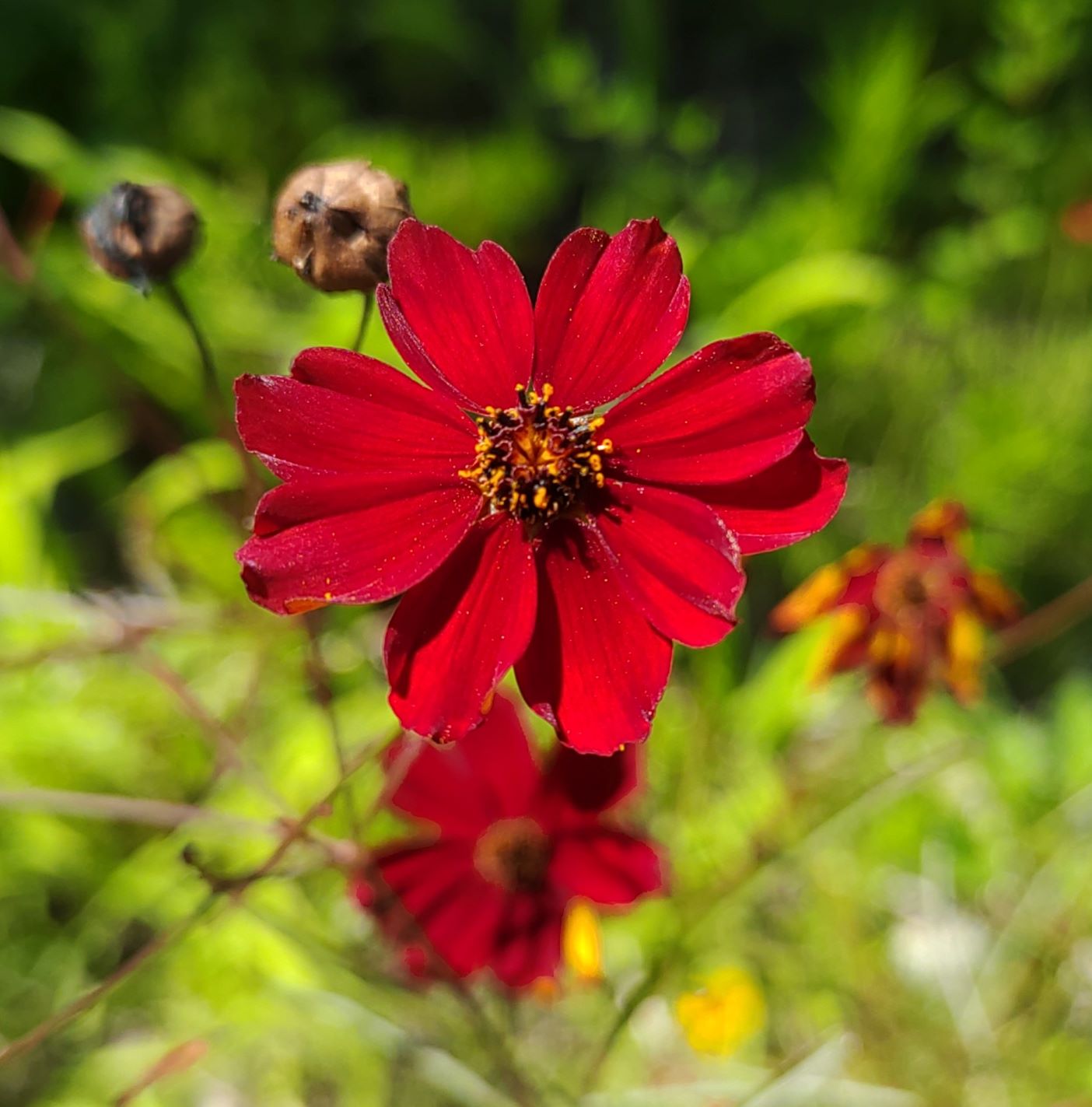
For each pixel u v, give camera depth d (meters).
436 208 0.36
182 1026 0.26
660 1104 0.25
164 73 0.38
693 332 0.32
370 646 0.28
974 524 0.31
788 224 0.34
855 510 0.33
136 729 0.27
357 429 0.19
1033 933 0.26
